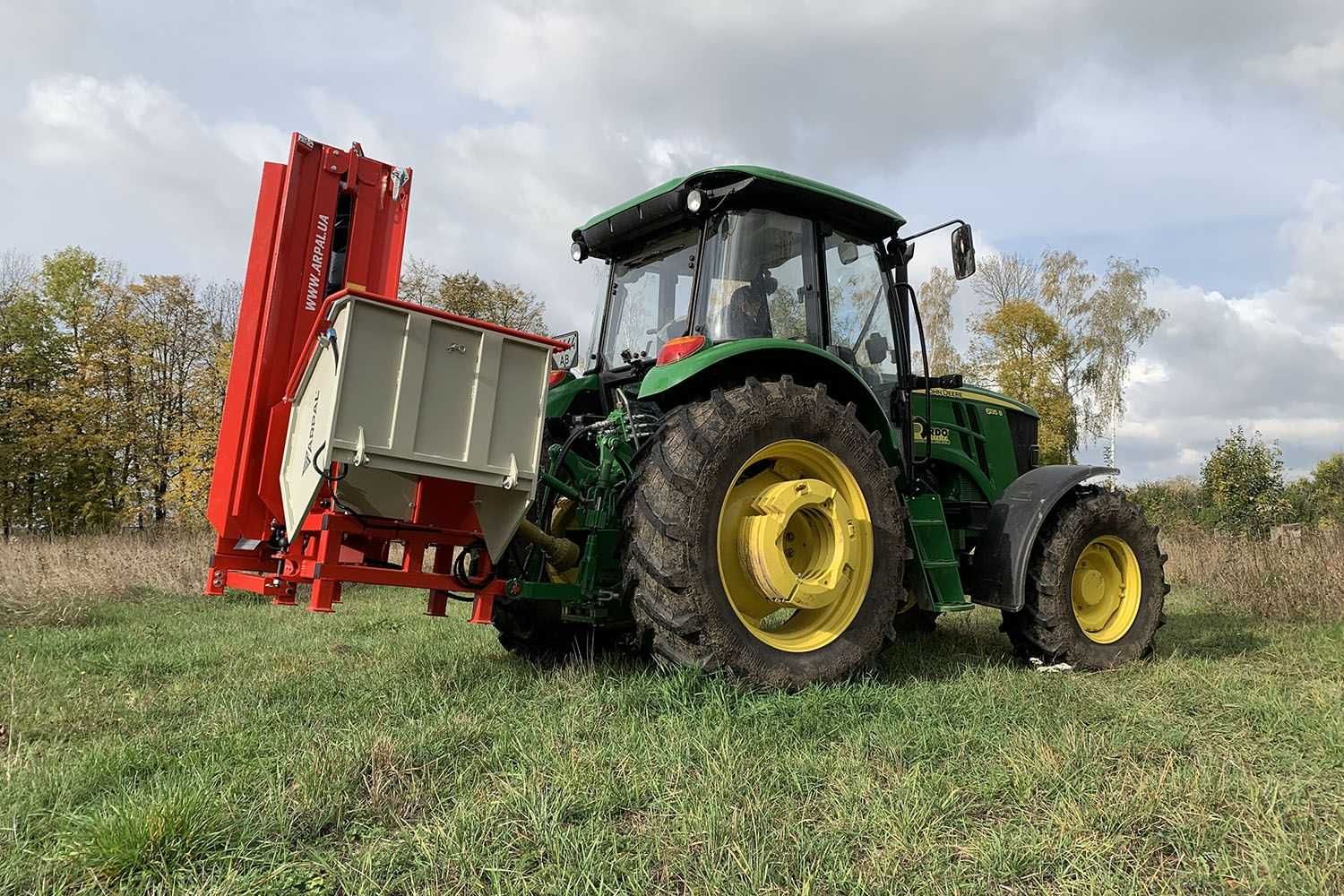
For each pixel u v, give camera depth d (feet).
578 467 13.14
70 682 12.01
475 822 6.62
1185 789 7.45
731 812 6.92
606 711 9.85
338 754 7.92
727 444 11.50
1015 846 6.36
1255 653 15.83
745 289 13.38
